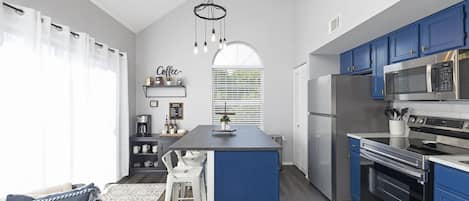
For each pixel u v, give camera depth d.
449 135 2.59
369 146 2.86
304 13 4.82
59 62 2.88
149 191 3.99
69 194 1.57
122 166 4.62
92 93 3.56
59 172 2.85
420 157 2.07
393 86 2.92
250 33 5.51
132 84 5.27
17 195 1.51
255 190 2.54
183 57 5.47
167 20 5.46
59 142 2.86
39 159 2.47
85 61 3.32
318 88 3.94
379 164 2.69
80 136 3.25
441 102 2.80
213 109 5.54
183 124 5.46
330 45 3.88
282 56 5.52
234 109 5.57
